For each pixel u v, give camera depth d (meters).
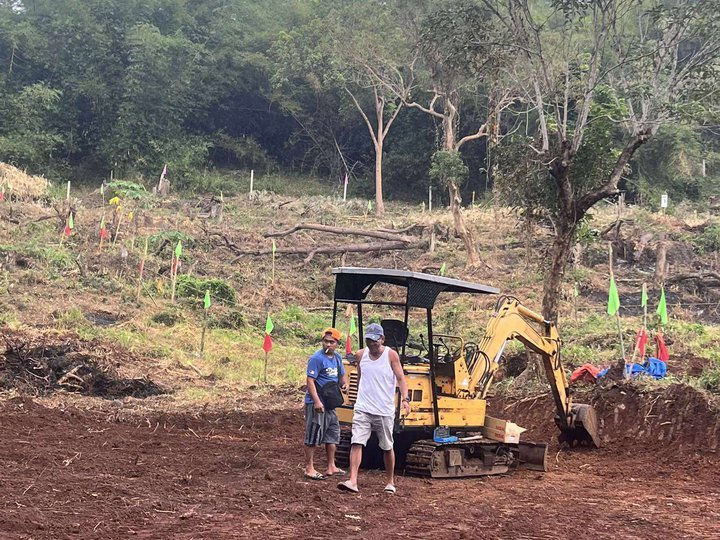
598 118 16.06
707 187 46.56
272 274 30.08
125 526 7.22
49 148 51.41
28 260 25.69
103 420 13.53
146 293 25.31
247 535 7.09
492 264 31.72
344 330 25.48
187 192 51.59
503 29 17.70
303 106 59.16
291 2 63.22
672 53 15.92
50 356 16.75
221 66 58.81
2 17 55.59
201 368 19.33
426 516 8.20
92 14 54.81
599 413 13.87
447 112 35.00
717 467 11.49
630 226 34.91
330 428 9.71
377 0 44.25
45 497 8.03
